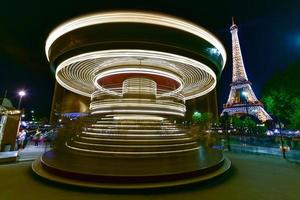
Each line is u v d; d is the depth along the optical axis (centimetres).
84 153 1298
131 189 823
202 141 2775
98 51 1162
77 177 910
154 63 1456
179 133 1673
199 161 1181
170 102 1517
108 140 1357
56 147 1705
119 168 995
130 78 1567
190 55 1239
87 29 1145
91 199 767
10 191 842
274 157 1794
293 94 2305
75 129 2014
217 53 1399
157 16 1129
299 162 1538
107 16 1123
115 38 1118
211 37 1323
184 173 943
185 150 1406
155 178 888
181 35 1187
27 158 1595
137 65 1440
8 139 1828
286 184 988
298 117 2297
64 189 863
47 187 888
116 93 1644
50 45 1370
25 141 2345
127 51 1160
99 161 1130
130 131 1446
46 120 6088
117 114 1558
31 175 1071
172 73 1538
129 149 1279
